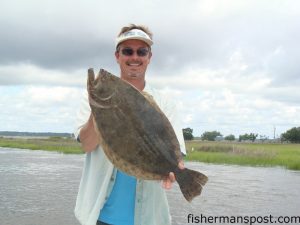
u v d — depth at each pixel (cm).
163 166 117
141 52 134
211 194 527
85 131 125
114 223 131
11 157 1262
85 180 137
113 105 113
